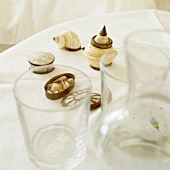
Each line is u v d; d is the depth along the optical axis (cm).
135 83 33
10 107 50
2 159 43
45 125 41
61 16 113
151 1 109
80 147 43
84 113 41
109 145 34
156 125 37
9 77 56
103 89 45
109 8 107
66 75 53
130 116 35
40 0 113
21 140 46
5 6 114
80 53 63
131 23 73
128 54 31
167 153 35
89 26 71
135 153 34
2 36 118
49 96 49
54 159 41
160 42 63
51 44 65
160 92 35
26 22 114
